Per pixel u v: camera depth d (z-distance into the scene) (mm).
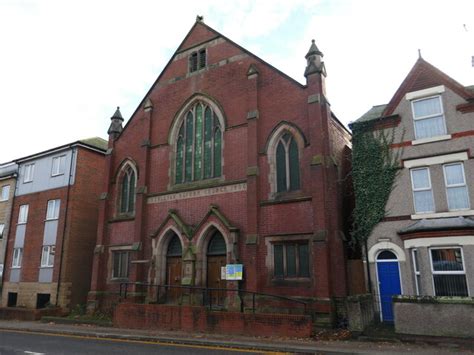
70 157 29828
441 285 15570
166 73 25422
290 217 18375
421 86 17922
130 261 23797
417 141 17453
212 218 20297
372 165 18203
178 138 23922
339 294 16672
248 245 18750
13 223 32344
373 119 18531
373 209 17703
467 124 16578
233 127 21344
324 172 17828
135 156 25359
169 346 13797
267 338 14719
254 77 20969
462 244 15227
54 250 28328
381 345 12797
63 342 15031
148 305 18391
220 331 16188
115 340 15516
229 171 20906
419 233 16094
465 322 12289
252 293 17125
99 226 25188
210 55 23609
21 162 33281
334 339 14047
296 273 17844
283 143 19797
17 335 17594
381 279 17094
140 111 26000
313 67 19188
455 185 16391
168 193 22891
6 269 31359
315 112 18594
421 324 12969
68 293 27016
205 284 20172
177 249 22031
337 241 17297
